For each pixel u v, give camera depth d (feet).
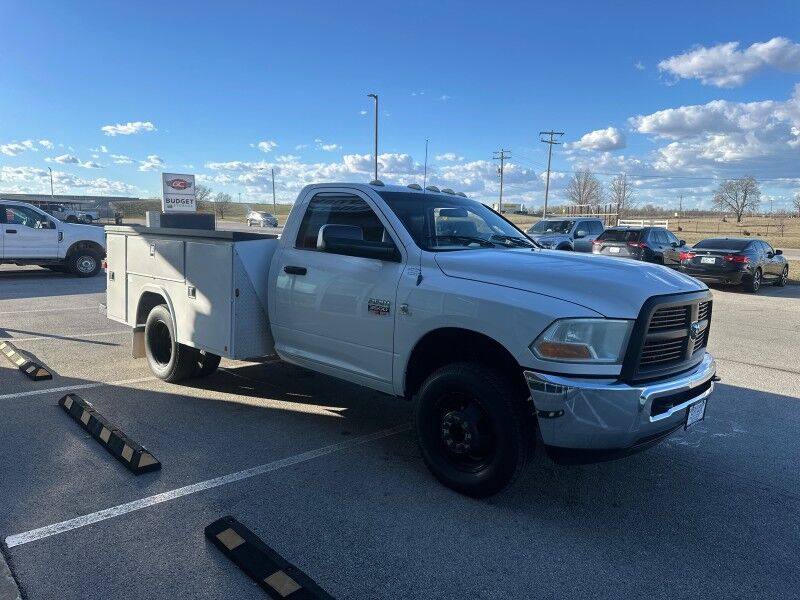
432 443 12.94
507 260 12.71
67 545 10.23
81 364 22.45
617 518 11.91
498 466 11.76
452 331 12.50
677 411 11.51
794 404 19.79
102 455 14.02
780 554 10.74
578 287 11.34
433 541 10.80
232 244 16.03
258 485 12.78
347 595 9.20
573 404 10.68
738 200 302.04
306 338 15.61
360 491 12.65
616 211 240.12
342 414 17.63
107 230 22.24
